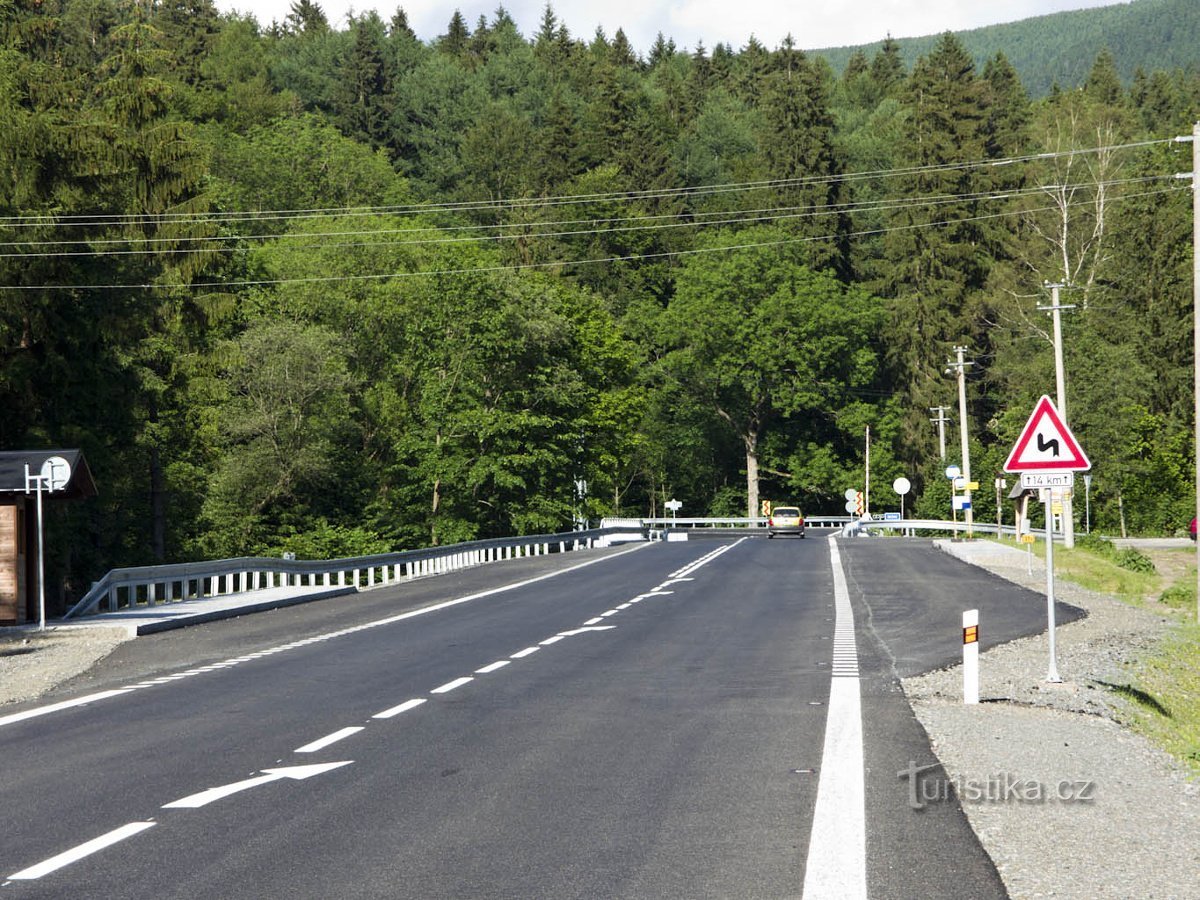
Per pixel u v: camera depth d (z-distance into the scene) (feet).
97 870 33.65
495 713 60.90
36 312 184.03
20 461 122.83
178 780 46.14
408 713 61.46
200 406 254.68
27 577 122.21
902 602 127.54
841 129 604.49
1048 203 433.07
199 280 246.47
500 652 88.79
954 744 50.88
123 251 196.85
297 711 63.26
